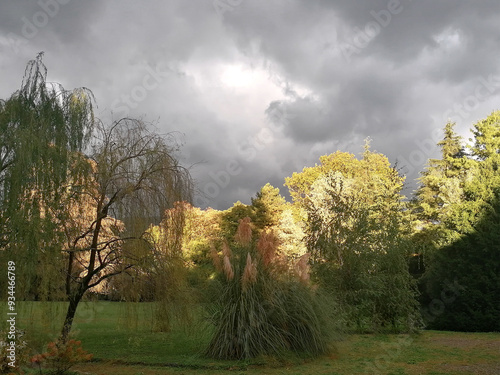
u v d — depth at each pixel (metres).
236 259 11.29
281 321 10.46
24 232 9.17
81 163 10.65
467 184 20.52
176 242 11.55
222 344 10.34
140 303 11.42
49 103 10.56
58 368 8.05
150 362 10.04
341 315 13.50
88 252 12.23
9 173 9.35
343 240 16.31
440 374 8.69
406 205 34.16
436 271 19.55
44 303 9.59
